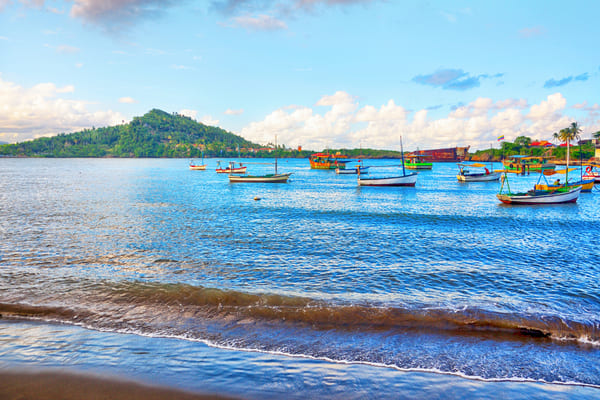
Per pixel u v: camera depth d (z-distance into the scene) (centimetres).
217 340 1002
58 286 1414
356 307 1206
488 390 790
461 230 2762
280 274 1620
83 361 884
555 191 4841
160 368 858
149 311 1188
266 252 2022
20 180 8712
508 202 4550
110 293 1339
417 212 3809
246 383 801
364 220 3231
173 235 2488
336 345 978
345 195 5859
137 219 3195
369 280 1544
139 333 1040
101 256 1911
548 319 1130
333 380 817
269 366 873
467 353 945
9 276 1540
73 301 1262
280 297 1299
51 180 8800
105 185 7425
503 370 870
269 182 8781
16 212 3569
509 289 1442
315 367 871
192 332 1048
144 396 759
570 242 2338
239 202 4688
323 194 6038
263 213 3662
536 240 2394
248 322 1112
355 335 1036
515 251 2077
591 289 1445
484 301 1302
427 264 1795
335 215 3534
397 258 1908
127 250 2047
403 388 791
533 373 860
